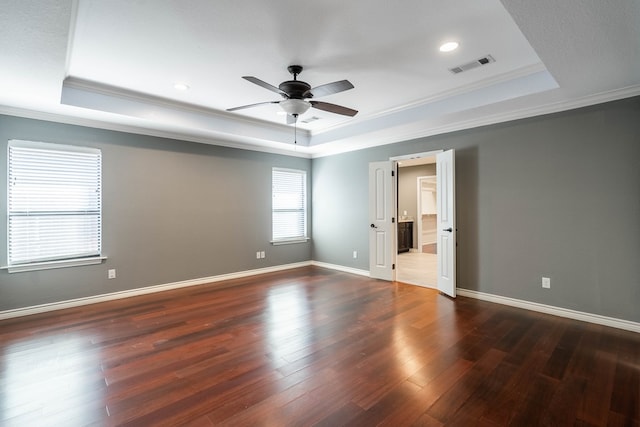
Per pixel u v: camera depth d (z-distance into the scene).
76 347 2.76
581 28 1.96
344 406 1.94
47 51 2.26
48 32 2.02
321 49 2.71
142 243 4.45
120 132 4.25
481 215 4.12
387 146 5.25
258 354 2.62
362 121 4.84
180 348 2.74
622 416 1.83
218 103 4.10
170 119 4.12
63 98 3.36
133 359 2.54
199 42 2.57
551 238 3.57
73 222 3.94
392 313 3.60
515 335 2.98
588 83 2.88
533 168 3.68
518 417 1.83
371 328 3.16
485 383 2.18
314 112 4.48
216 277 5.20
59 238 3.84
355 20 2.29
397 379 2.23
